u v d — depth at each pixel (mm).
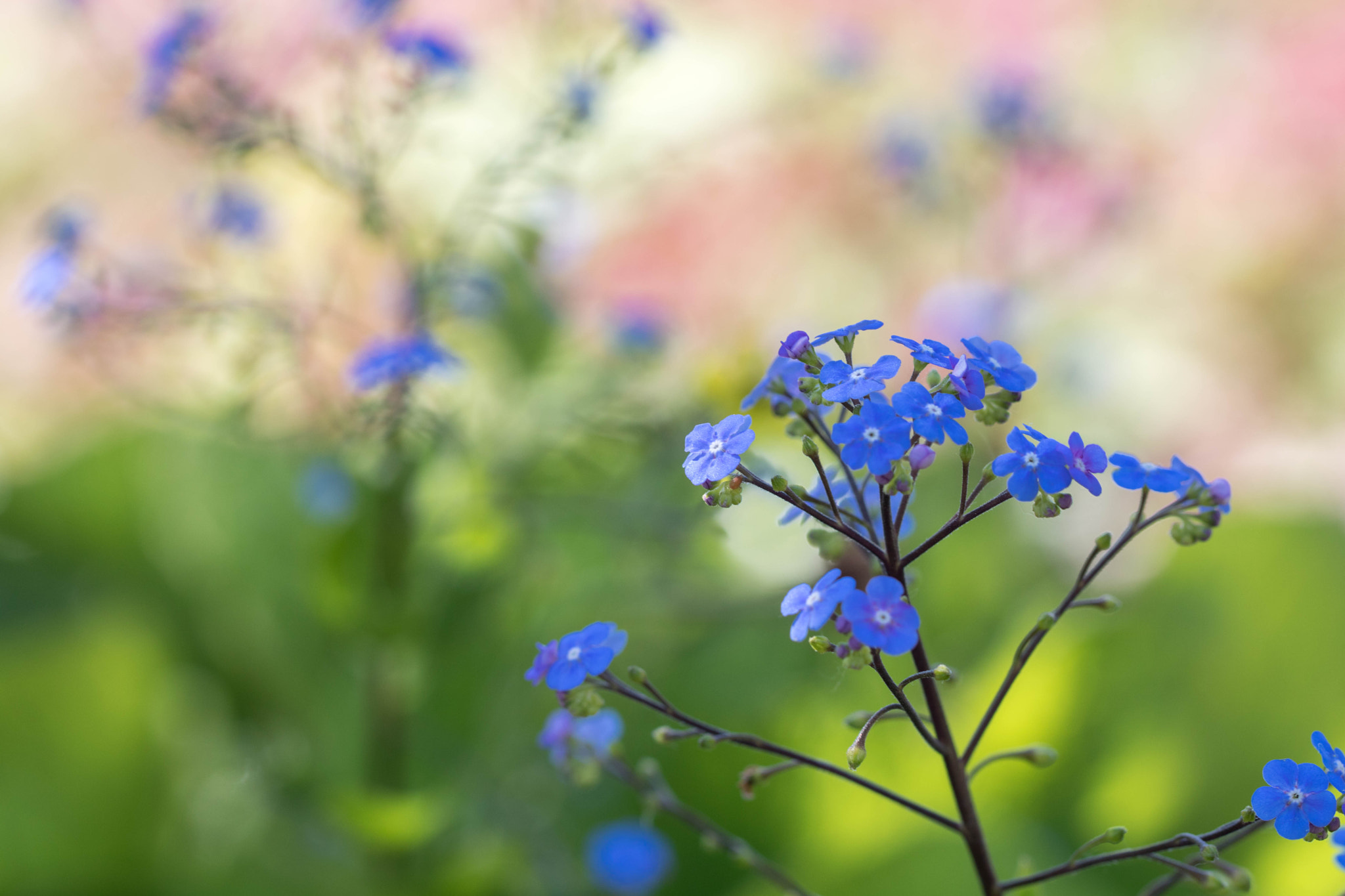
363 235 520
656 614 606
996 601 728
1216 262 1232
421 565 526
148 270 562
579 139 520
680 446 552
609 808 606
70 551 693
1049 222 976
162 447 705
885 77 1188
